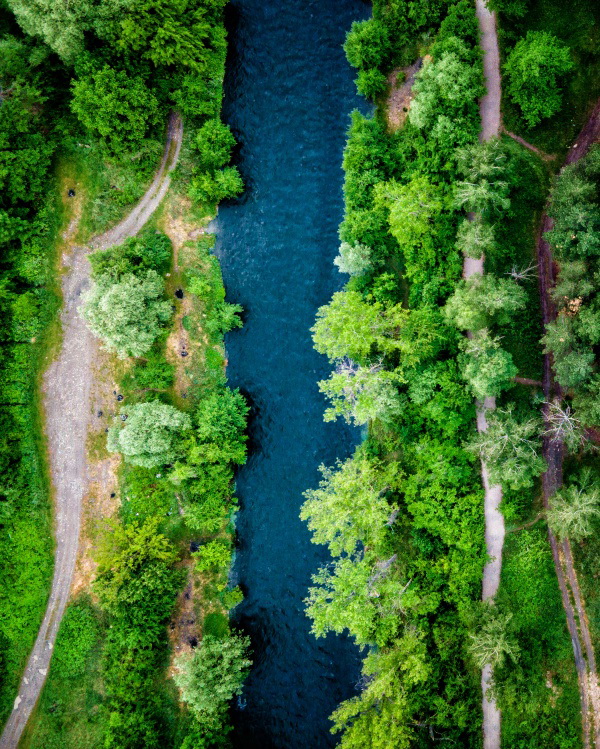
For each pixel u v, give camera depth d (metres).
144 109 50.41
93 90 48.09
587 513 40.28
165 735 52.72
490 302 41.81
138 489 53.84
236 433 53.56
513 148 48.03
